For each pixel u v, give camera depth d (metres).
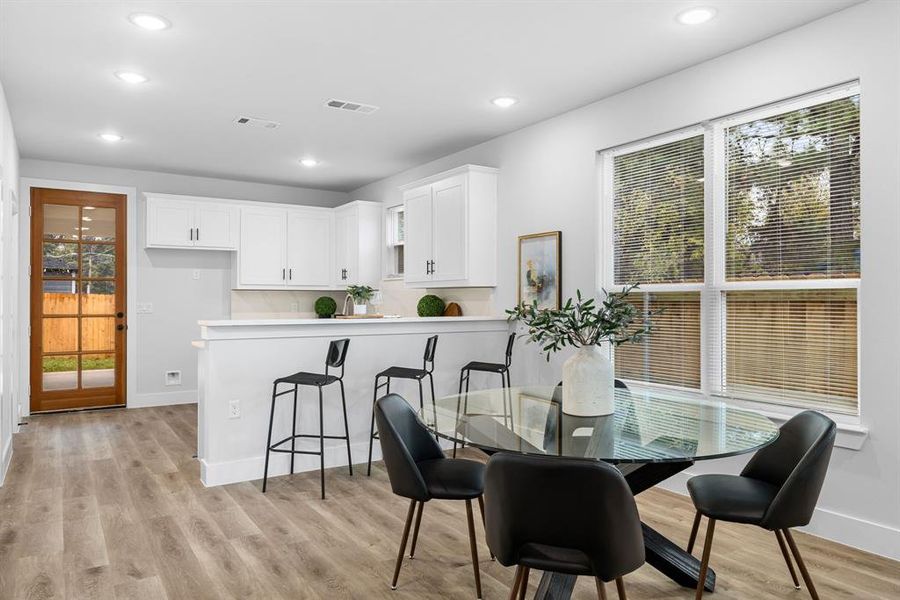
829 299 3.03
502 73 3.69
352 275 6.79
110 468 4.14
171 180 6.58
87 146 5.38
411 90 3.97
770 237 3.27
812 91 3.03
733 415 2.41
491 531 1.80
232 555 2.77
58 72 3.63
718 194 3.51
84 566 2.65
